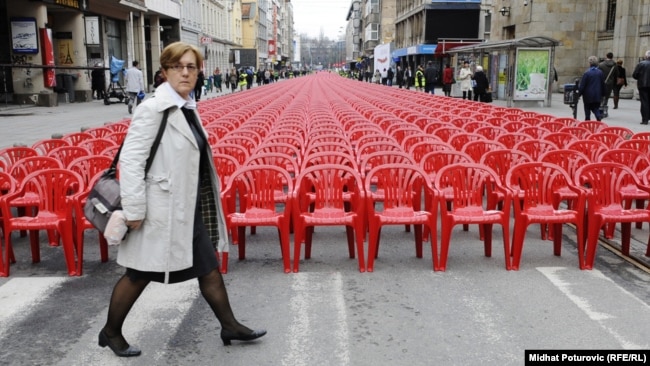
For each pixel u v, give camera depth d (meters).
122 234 3.54
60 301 5.04
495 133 10.39
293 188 5.89
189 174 3.67
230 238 6.91
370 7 96.69
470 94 29.66
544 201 5.90
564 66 33.34
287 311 4.77
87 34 32.09
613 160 7.29
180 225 3.65
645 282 5.36
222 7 78.25
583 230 6.20
